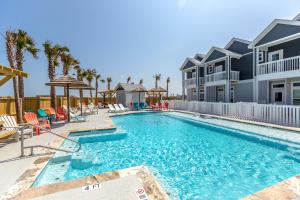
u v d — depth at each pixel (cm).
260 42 1510
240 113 1266
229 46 2116
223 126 1056
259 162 582
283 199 278
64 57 2130
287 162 582
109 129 955
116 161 592
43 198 288
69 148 642
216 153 677
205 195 392
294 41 1330
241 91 1920
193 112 1811
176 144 802
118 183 334
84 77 3412
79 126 1021
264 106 1082
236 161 594
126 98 2736
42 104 1497
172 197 384
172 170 525
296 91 1364
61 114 1334
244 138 905
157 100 3253
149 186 323
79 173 493
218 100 2195
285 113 959
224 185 436
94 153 665
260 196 288
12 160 475
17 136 664
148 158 624
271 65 1370
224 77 1928
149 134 1005
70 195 295
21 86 1293
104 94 3278
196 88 2384
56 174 457
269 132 852
